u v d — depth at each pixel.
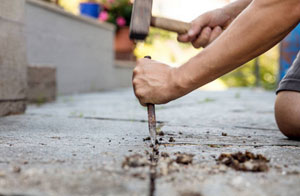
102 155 0.88
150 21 1.05
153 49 6.62
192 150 0.97
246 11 0.84
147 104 1.00
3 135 1.16
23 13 1.82
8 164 0.79
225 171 0.75
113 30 4.79
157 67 0.96
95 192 0.63
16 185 0.65
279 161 0.85
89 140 1.10
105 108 2.22
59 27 3.37
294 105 1.13
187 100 3.00
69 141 1.07
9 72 1.72
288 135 1.19
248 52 0.85
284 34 0.85
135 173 0.73
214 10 1.22
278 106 1.18
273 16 0.81
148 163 0.79
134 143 1.06
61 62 3.44
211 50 0.88
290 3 0.79
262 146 1.05
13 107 1.76
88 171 0.74
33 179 0.69
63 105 2.43
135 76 0.99
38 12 3.00
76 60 3.75
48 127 1.36
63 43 3.46
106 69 4.57
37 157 0.85
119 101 2.82
